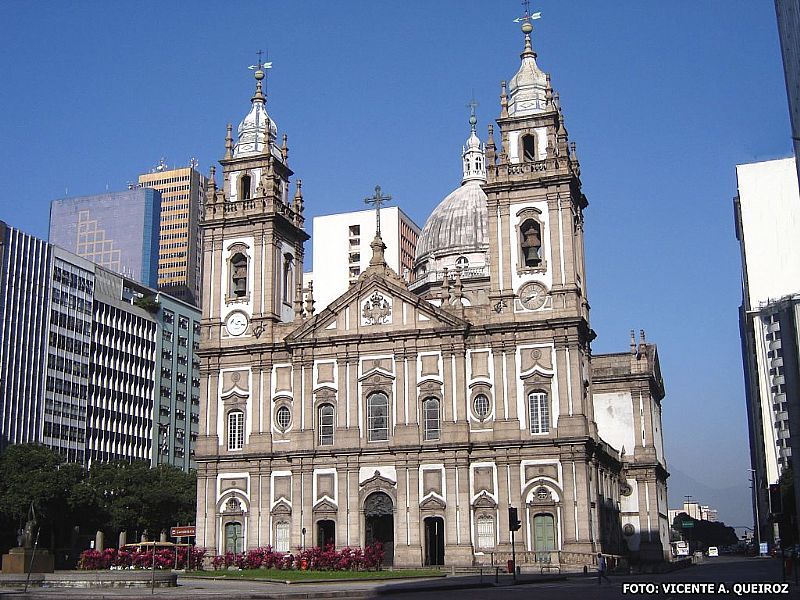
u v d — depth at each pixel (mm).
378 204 84500
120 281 143125
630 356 102438
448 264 106750
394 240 164000
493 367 77625
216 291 86062
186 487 111000
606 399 101312
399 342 79750
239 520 81125
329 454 79312
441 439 77375
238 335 84688
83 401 131500
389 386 79375
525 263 80062
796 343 67188
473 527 75438
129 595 44188
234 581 60625
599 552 74938
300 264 91438
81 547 113000
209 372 84500
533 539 74125
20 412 118938
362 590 47469
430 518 76750
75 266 132875
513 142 82188
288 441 81375
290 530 79312
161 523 107438
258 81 92688
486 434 76750
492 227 80250
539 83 83438
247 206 87125
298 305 84062
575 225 81500
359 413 79625
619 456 95125
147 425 145750
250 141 89938
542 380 76188
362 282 81562
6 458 96125
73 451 128125
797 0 64312
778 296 167750
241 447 82625
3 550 98250
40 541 102875
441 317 78938
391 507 77562
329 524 79625
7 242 119500
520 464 75375
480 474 76188
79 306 132750
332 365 81312
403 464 77500
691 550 161500
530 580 59594
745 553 177875
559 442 74500
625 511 98500
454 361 78250
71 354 130000
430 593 47844
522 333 77438
